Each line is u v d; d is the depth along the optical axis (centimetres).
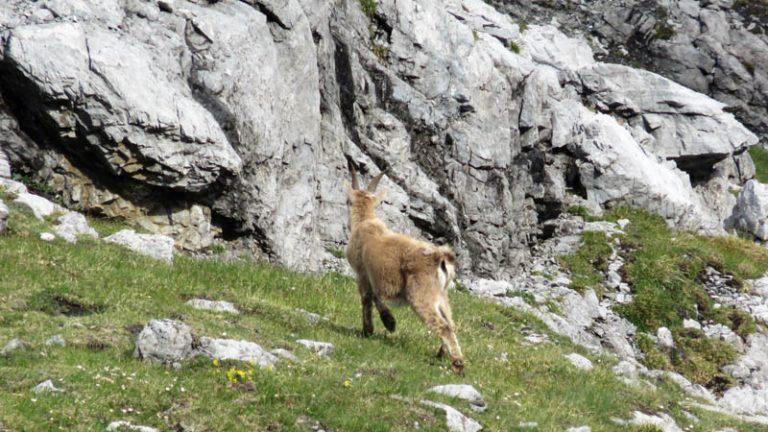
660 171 11481
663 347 8594
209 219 6731
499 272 9175
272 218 7038
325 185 7875
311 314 5025
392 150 8631
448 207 8656
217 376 3462
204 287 4984
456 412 3612
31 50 5812
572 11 14362
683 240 10544
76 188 6234
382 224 4653
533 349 5894
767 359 8931
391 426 3394
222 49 6838
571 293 8900
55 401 3019
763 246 11931
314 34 8094
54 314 4012
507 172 9656
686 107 12331
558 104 10975
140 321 3956
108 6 6419
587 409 4669
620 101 12225
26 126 6119
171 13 6825
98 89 5941
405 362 4294
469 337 5741
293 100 7444
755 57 14675
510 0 13975
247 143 6825
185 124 6225
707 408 5928
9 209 5331
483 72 9481
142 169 6219
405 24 9188
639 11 14438
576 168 10994
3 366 3234
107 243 5456
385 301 4434
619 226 10481
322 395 3484
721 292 9769
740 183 13200
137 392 3198
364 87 8612
